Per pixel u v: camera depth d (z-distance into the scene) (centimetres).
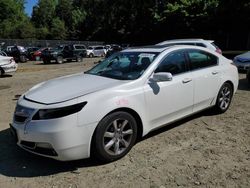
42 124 392
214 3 3766
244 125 578
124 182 381
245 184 370
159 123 499
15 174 410
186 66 546
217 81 606
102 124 411
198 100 564
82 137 398
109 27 6950
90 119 401
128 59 529
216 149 470
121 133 439
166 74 464
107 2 6944
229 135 527
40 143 395
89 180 388
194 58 567
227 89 646
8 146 505
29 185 382
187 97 535
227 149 469
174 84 507
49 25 9875
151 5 5481
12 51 2981
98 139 410
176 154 454
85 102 402
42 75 1609
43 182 388
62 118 389
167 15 4453
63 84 473
